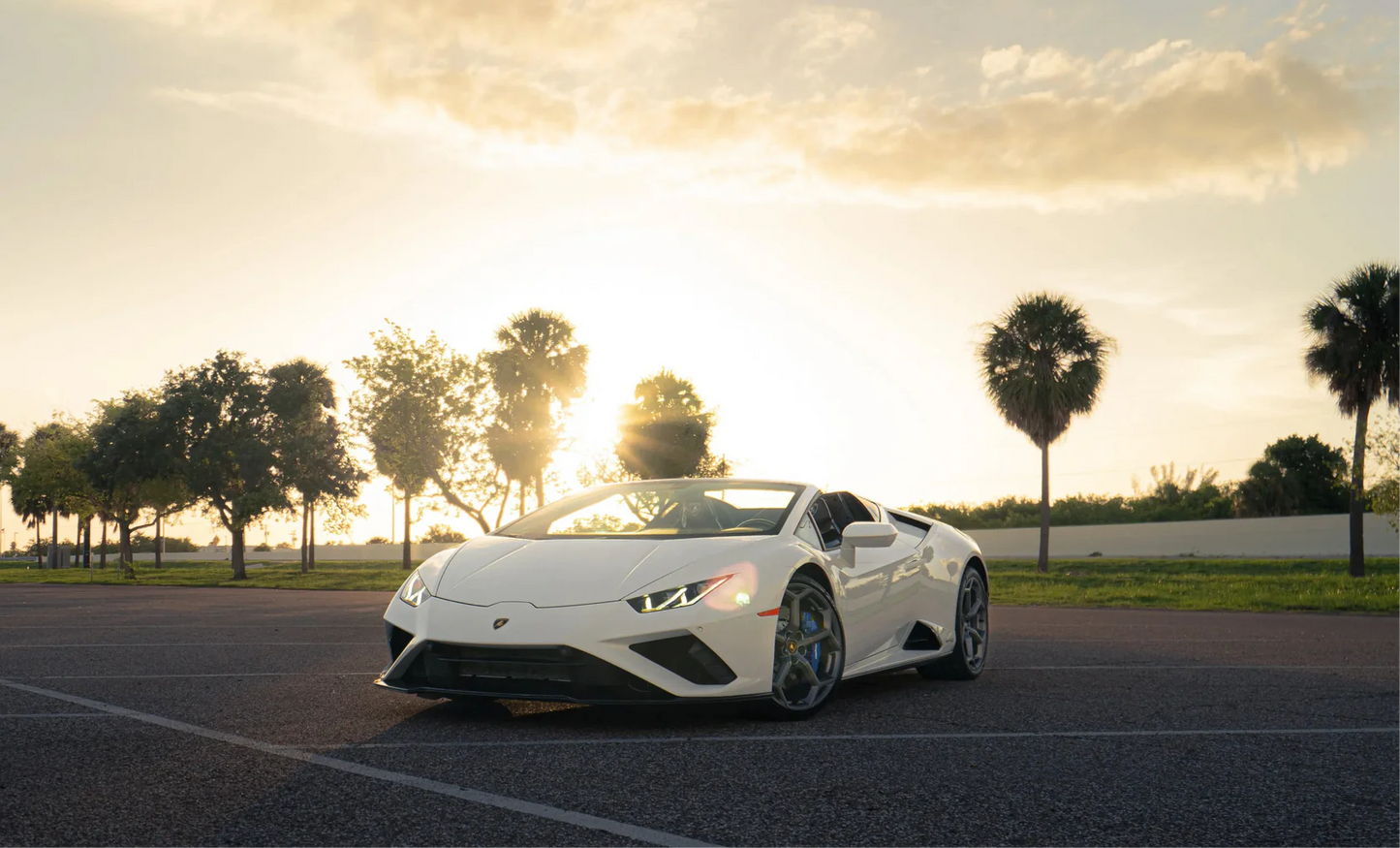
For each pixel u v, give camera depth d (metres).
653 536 4.41
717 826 2.51
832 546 4.78
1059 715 4.21
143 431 34.97
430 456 29.41
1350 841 2.40
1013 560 33.00
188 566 52.94
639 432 31.34
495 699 4.29
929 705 4.54
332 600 15.48
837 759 3.32
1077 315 28.41
